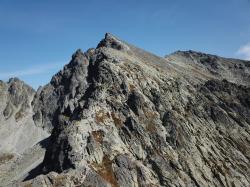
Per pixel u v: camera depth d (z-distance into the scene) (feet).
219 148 396.98
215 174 356.38
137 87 425.28
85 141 335.88
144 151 352.28
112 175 313.73
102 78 428.15
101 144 338.75
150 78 459.73
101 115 371.56
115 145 342.85
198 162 362.12
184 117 414.62
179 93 457.68
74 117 415.85
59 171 323.98
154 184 321.32
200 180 342.85
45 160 380.37
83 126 348.59
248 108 503.61
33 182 288.10
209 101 480.23
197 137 393.09
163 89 447.42
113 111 382.63
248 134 444.14
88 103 390.01
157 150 357.61
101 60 489.26
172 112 404.57
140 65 483.92
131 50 596.70
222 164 372.38
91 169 310.45
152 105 407.85
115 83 418.92
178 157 358.64
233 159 388.57
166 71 541.34
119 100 398.01
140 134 362.74
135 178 318.24
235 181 358.23
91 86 440.04
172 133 379.35
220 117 448.24
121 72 435.94
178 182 331.98
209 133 414.41
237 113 484.33
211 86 536.83
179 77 531.09
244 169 379.76
